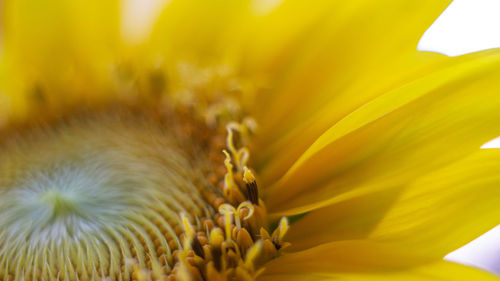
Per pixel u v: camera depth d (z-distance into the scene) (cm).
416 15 18
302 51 19
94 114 21
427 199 17
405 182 17
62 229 18
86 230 18
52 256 18
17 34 21
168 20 21
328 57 19
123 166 19
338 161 17
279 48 20
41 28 21
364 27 18
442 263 16
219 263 17
